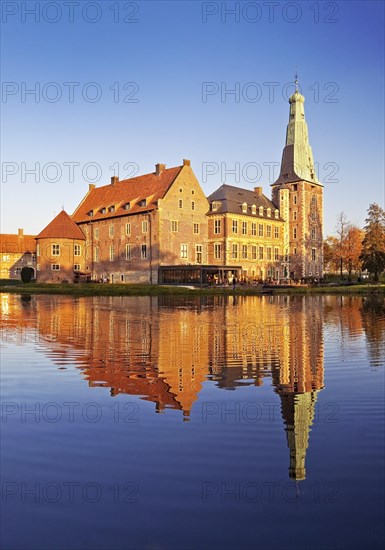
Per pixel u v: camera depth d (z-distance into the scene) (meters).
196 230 77.81
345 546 4.77
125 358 14.02
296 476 6.25
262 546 4.79
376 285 73.81
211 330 20.66
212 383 11.00
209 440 7.45
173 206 74.06
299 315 28.12
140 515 5.36
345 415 8.68
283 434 7.73
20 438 7.55
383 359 13.92
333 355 14.58
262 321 24.53
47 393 10.12
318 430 7.90
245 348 15.86
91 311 30.72
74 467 6.54
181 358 14.05
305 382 11.12
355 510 5.43
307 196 92.00
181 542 4.86
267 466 6.55
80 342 17.08
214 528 5.11
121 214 78.00
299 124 94.12
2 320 24.66
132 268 76.75
